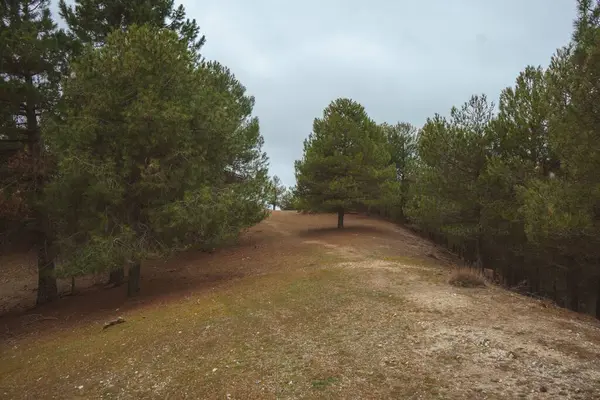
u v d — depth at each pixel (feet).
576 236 34.35
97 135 39.52
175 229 39.91
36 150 46.01
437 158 56.59
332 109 83.71
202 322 29.84
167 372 21.79
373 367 19.92
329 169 79.00
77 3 59.11
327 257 55.06
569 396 16.10
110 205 39.91
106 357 25.31
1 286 59.82
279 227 91.09
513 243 54.39
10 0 45.44
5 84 39.60
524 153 50.21
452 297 31.65
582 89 29.17
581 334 23.21
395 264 47.55
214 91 49.42
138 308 37.93
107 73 39.45
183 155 40.65
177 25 66.13
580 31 34.42
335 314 29.07
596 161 29.78
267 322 28.53
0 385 23.20
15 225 47.11
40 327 37.22
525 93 50.21
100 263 36.29
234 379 19.88
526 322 25.49
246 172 67.15
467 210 56.54
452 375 18.43
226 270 54.44
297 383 18.84
